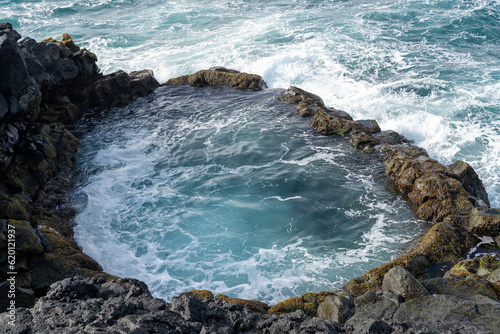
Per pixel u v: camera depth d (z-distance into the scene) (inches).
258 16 1396.4
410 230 570.9
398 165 666.8
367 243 550.9
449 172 631.2
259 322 338.6
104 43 1235.9
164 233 581.0
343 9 1421.0
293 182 669.9
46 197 637.3
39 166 662.5
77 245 552.4
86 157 756.6
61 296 345.7
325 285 485.4
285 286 486.3
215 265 523.8
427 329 318.7
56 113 824.9
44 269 491.5
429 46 1165.1
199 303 346.6
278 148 762.2
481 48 1148.5
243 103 927.0
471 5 1379.2
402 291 385.4
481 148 776.3
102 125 861.2
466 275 436.5
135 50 1200.8
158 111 912.3
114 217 614.2
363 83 1011.9
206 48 1195.9
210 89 997.8
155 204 639.1
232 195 650.2
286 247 549.6
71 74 849.5
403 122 847.7
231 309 359.6
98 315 318.0
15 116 690.8
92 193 664.4
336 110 871.7
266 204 628.1
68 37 902.4
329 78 1040.2
